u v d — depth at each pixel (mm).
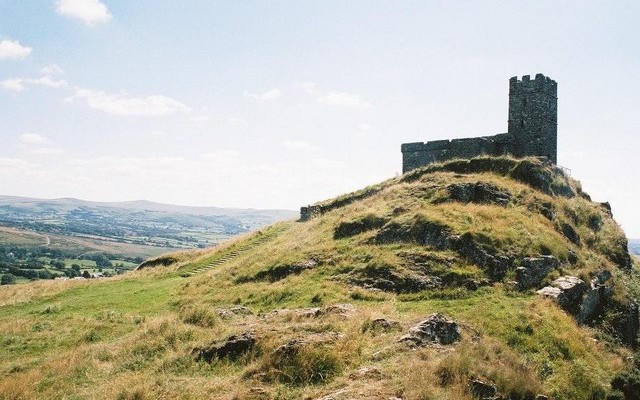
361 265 31547
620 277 38312
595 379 20078
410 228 34812
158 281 42844
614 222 49125
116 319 27531
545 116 52344
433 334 17359
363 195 53688
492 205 38656
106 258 190625
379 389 12883
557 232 37156
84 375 17359
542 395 15477
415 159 59125
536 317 23391
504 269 29297
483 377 14633
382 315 20656
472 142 54375
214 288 34562
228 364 16594
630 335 31188
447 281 28062
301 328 18281
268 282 33312
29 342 23516
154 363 17656
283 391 13664
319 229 43219
